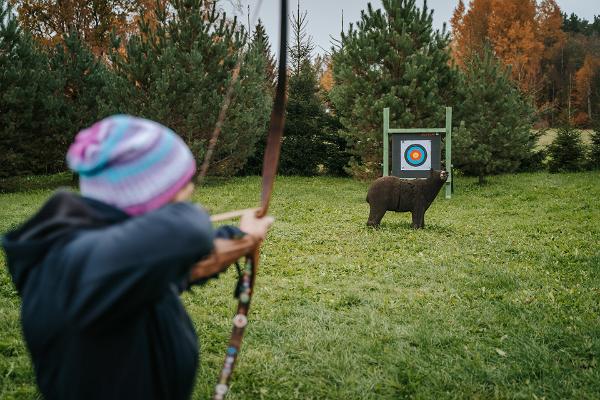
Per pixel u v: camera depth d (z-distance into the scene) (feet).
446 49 64.44
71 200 4.34
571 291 19.86
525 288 20.79
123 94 55.93
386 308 18.22
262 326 16.11
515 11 173.58
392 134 50.78
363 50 59.00
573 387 12.43
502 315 17.37
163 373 4.64
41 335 4.28
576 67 202.49
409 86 58.03
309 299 19.29
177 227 4.12
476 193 54.60
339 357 13.97
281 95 6.59
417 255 26.73
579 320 16.60
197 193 55.16
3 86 54.24
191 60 55.83
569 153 71.67
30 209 44.14
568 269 23.81
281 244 29.48
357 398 12.02
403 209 35.09
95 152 4.15
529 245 29.12
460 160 60.39
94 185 4.28
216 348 14.34
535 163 75.46
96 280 3.89
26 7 92.58
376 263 25.05
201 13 57.93
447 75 61.87
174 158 4.37
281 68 6.64
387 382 12.69
